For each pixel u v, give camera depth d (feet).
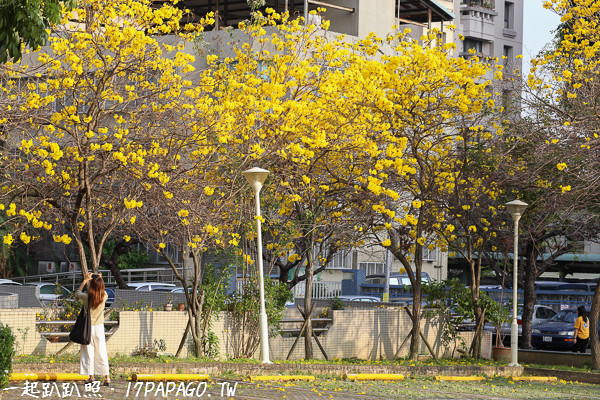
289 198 57.67
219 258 56.70
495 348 70.85
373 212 60.85
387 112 59.31
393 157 58.44
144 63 49.39
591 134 58.59
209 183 53.01
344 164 59.36
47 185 48.96
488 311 69.92
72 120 46.11
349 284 117.08
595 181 57.67
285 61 58.59
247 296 57.88
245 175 52.65
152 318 53.98
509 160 64.08
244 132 53.67
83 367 39.68
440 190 66.85
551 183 62.34
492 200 70.38
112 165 49.06
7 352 34.30
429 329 69.46
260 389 43.57
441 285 70.54
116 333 52.37
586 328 84.84
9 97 46.68
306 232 59.93
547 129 61.77
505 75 69.26
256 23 61.93
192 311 54.49
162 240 53.11
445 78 61.72
